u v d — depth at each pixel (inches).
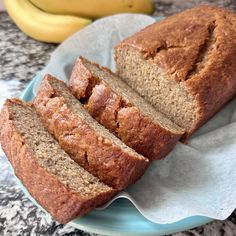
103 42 14.2
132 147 10.6
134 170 9.8
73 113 10.0
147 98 12.4
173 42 11.7
